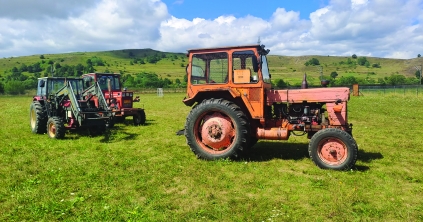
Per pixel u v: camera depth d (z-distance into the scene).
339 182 4.77
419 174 5.16
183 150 7.19
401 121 11.79
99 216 3.70
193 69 6.55
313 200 4.07
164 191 4.53
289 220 3.55
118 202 4.14
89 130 9.57
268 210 3.83
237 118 5.98
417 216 3.62
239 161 6.08
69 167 5.80
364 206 3.88
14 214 3.79
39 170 5.63
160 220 3.58
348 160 5.30
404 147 7.23
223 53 6.31
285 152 6.82
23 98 36.44
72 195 4.42
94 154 6.88
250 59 6.15
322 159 5.54
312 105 6.18
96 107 10.08
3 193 4.50
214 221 3.56
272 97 6.24
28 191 4.52
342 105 5.88
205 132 6.27
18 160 6.30
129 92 12.38
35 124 9.66
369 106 17.94
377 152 6.75
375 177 5.03
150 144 7.96
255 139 7.02
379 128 10.05
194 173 5.31
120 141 8.42
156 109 18.91
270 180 4.95
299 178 5.00
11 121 12.81
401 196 4.23
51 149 7.39
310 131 6.04
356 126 10.54
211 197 4.25
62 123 8.88
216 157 6.12
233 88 6.25
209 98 6.59
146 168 5.68
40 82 10.78
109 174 5.33
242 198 4.21
